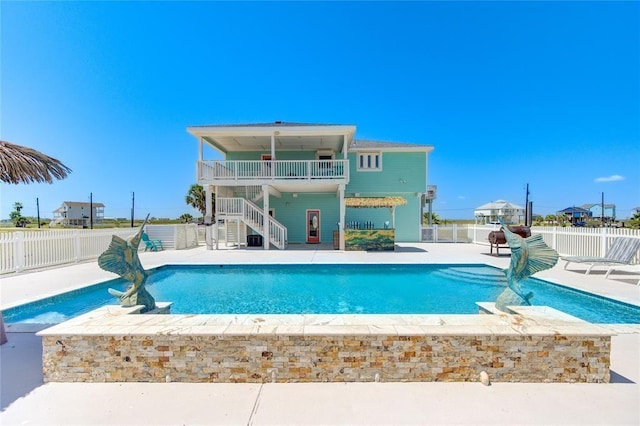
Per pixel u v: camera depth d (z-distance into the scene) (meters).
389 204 14.81
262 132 14.48
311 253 13.31
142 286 4.49
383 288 8.21
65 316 6.06
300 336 3.11
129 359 3.14
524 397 2.84
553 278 7.86
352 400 2.80
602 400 2.78
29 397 2.85
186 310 6.45
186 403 2.76
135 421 2.50
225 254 13.18
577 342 3.12
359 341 3.12
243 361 3.12
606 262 8.13
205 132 14.50
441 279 9.16
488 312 4.47
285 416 2.56
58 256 10.29
